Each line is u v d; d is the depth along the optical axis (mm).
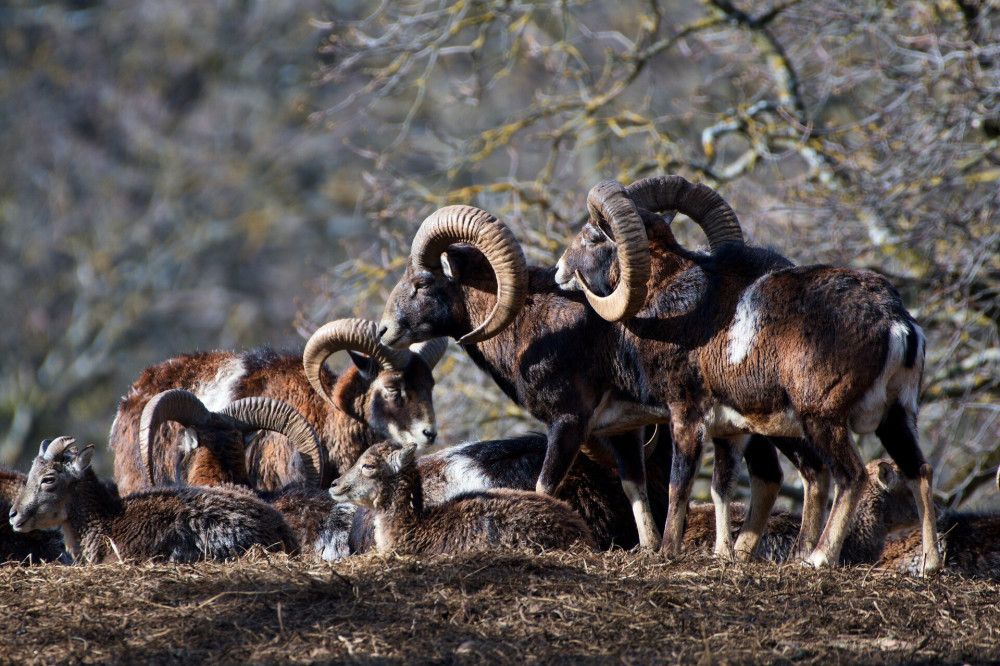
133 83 163125
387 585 28234
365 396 42969
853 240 52906
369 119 141625
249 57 161875
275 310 144250
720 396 31859
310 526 37188
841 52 57500
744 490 55031
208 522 33344
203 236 150875
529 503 31922
